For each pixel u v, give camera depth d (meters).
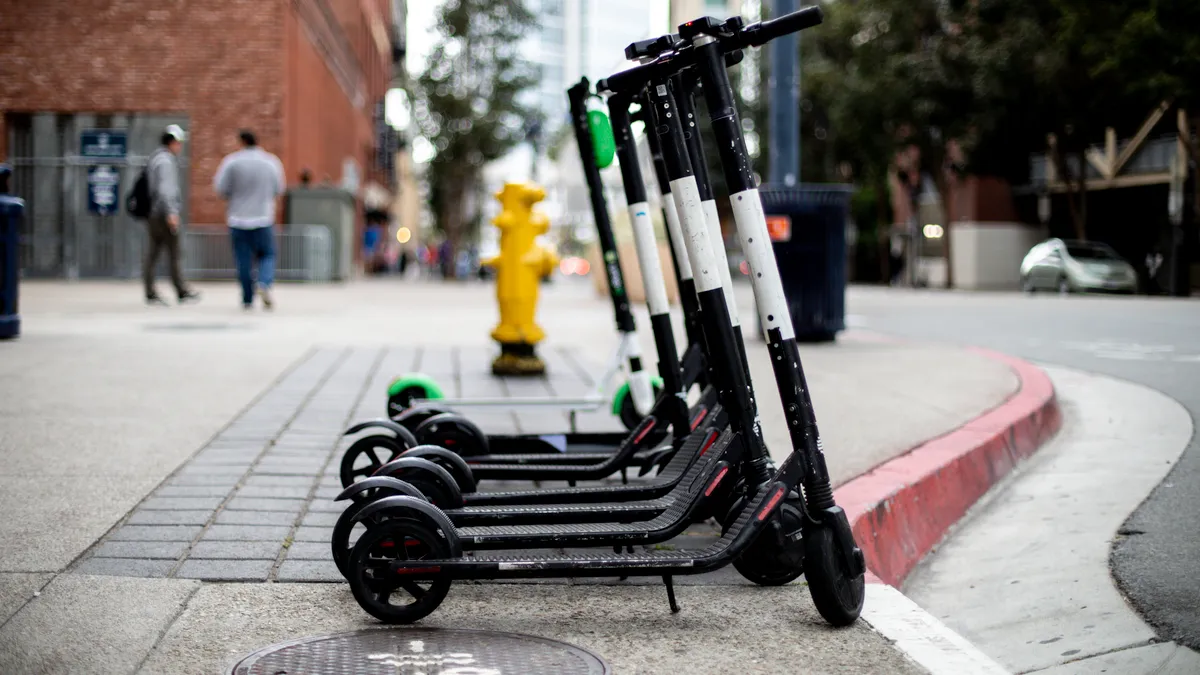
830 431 6.66
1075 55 38.06
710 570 3.41
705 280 3.74
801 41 53.75
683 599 3.67
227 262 26.94
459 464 4.36
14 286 10.70
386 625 3.36
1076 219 40.97
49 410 6.87
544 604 3.61
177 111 27.47
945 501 5.56
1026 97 40.62
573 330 14.48
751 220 3.55
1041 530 5.38
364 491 3.56
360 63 52.00
